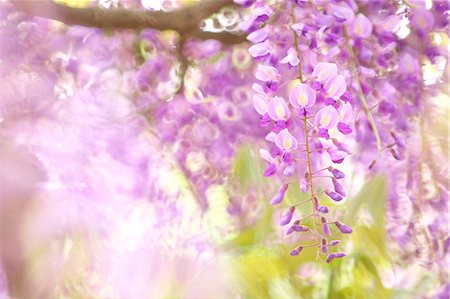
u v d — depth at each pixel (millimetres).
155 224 1555
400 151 1472
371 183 1397
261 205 1412
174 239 1515
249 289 1339
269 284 1340
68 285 1520
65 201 1572
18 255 1526
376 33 1449
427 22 1466
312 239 1358
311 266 1346
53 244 1538
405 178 1500
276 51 1396
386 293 1347
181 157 1669
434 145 1492
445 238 1459
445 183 1487
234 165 1458
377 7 1474
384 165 1503
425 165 1491
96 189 1606
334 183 1328
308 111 1343
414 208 1477
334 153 1335
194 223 1541
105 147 1668
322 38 1400
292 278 1345
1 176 1567
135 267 1489
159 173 1651
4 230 1534
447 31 1471
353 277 1343
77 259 1523
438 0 1471
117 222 1567
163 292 1432
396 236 1458
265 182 1424
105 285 1507
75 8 1595
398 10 1477
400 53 1482
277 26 1403
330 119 1338
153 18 1625
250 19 1392
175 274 1439
